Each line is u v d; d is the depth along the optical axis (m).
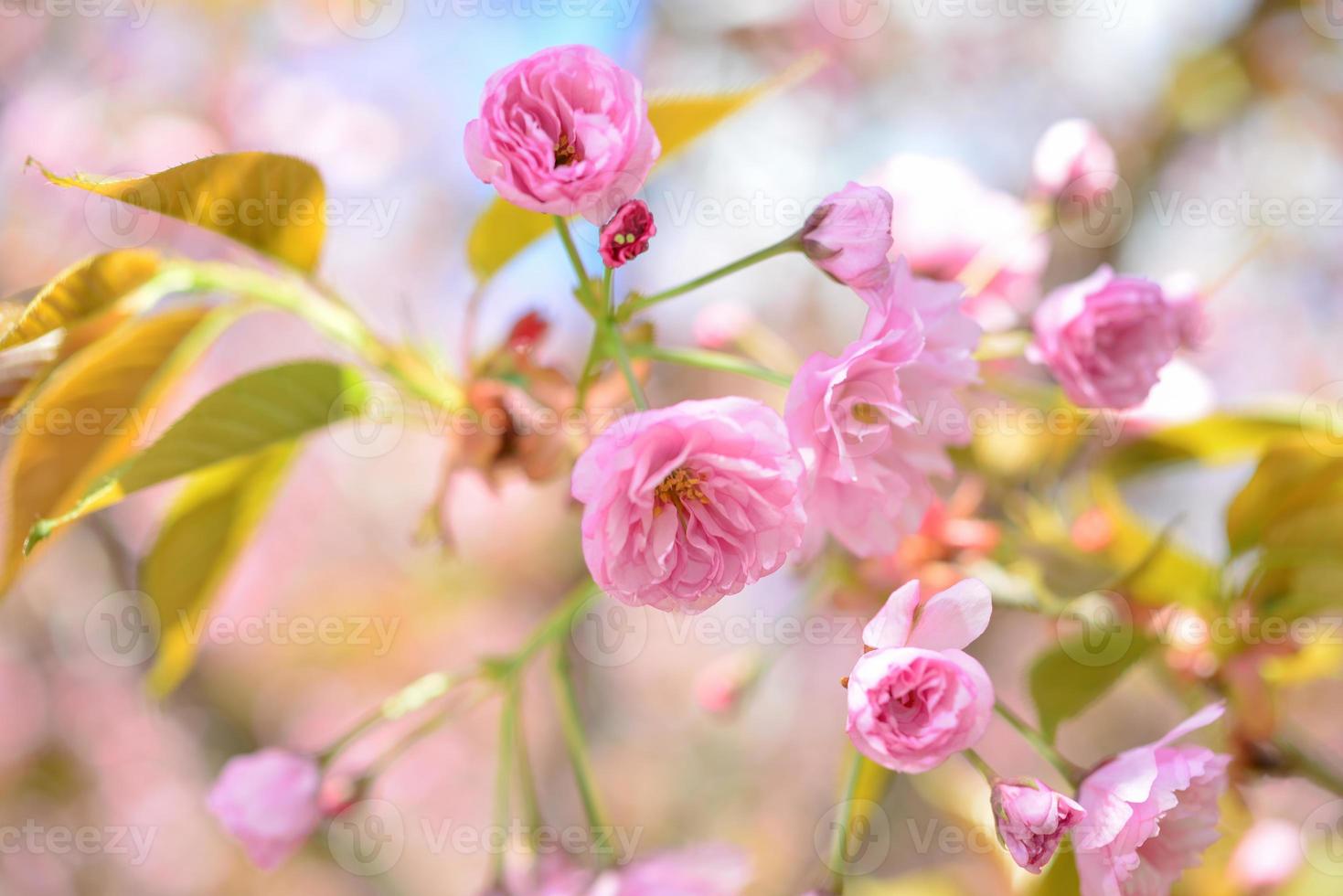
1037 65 1.34
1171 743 0.59
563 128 0.57
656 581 0.55
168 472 0.59
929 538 0.65
